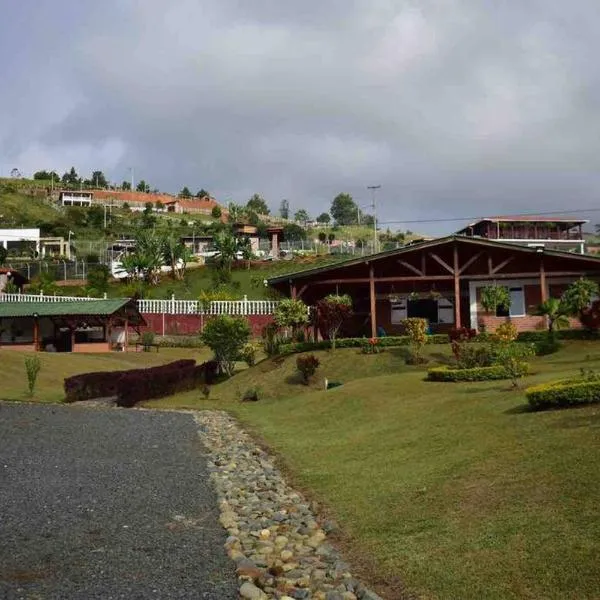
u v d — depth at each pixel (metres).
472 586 5.80
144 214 126.50
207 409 22.34
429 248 31.11
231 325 29.27
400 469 10.13
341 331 34.34
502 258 32.00
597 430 9.63
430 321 33.69
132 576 6.64
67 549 7.52
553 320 26.39
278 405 21.00
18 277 63.28
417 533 7.31
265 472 11.84
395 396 17.31
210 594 6.17
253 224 131.62
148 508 9.44
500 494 7.87
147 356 41.12
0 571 6.76
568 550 6.06
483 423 11.91
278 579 6.56
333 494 9.62
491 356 19.44
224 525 8.59
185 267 74.38
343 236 130.00
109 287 65.81
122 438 15.69
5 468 11.94
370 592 6.05
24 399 24.42
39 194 144.00
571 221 65.56
